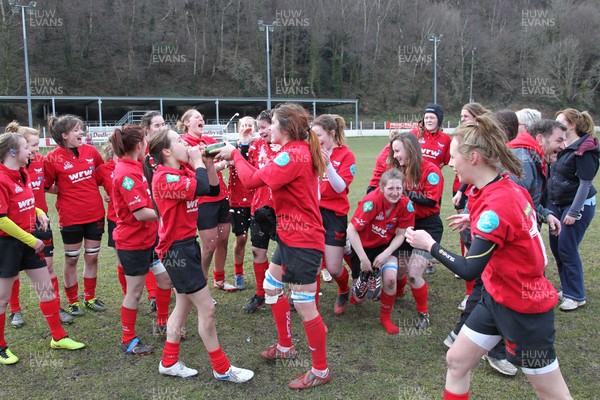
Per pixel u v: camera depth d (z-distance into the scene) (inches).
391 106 2310.5
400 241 173.2
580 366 143.7
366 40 2338.8
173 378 141.7
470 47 2305.6
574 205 176.4
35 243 150.0
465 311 152.8
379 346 159.8
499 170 100.3
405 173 177.6
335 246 177.8
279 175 126.1
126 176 151.1
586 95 2139.5
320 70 2271.2
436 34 2311.8
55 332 160.4
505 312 98.7
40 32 1951.3
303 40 2337.6
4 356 151.7
